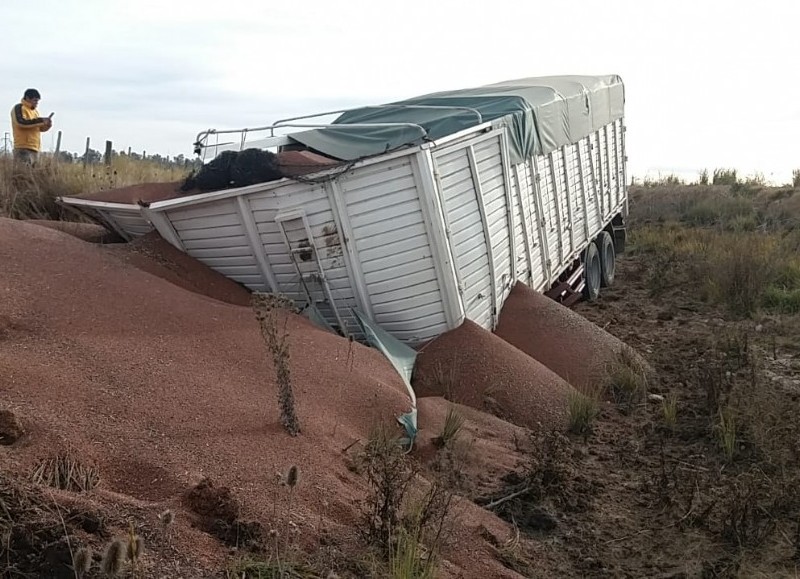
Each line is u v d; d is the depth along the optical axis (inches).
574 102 550.3
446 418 292.4
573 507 250.2
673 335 498.6
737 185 1107.3
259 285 365.7
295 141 414.9
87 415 194.2
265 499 178.2
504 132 399.9
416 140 344.8
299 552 163.2
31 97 551.5
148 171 663.8
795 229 831.7
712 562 219.1
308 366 279.4
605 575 211.2
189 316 288.4
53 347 233.3
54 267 292.8
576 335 404.8
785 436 302.0
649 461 294.8
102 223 407.2
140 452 182.2
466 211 367.9
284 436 216.5
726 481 273.6
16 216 469.7
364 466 214.7
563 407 331.9
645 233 895.1
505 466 270.1
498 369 340.5
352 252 346.6
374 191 341.7
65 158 705.6
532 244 471.2
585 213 600.1
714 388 341.7
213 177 363.3
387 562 172.2
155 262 351.9
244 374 257.4
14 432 171.3
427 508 191.8
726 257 611.5
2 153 555.5
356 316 353.1
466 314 370.3
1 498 140.3
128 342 252.4
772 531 234.2
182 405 216.5
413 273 349.4
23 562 132.9
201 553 151.3
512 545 216.4
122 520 150.9
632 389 366.3
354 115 449.4
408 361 341.1
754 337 473.7
